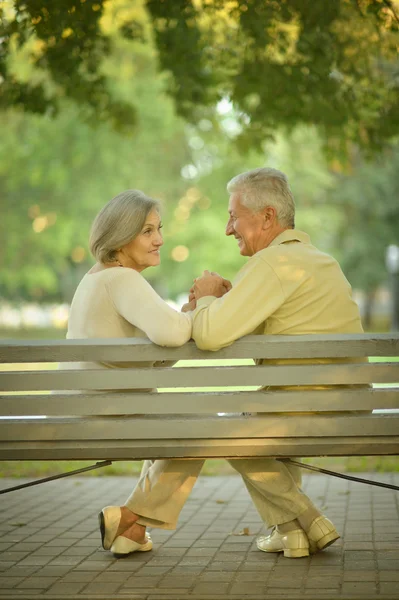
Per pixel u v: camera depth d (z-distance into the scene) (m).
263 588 4.22
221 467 8.57
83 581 4.43
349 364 4.12
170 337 4.14
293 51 11.23
